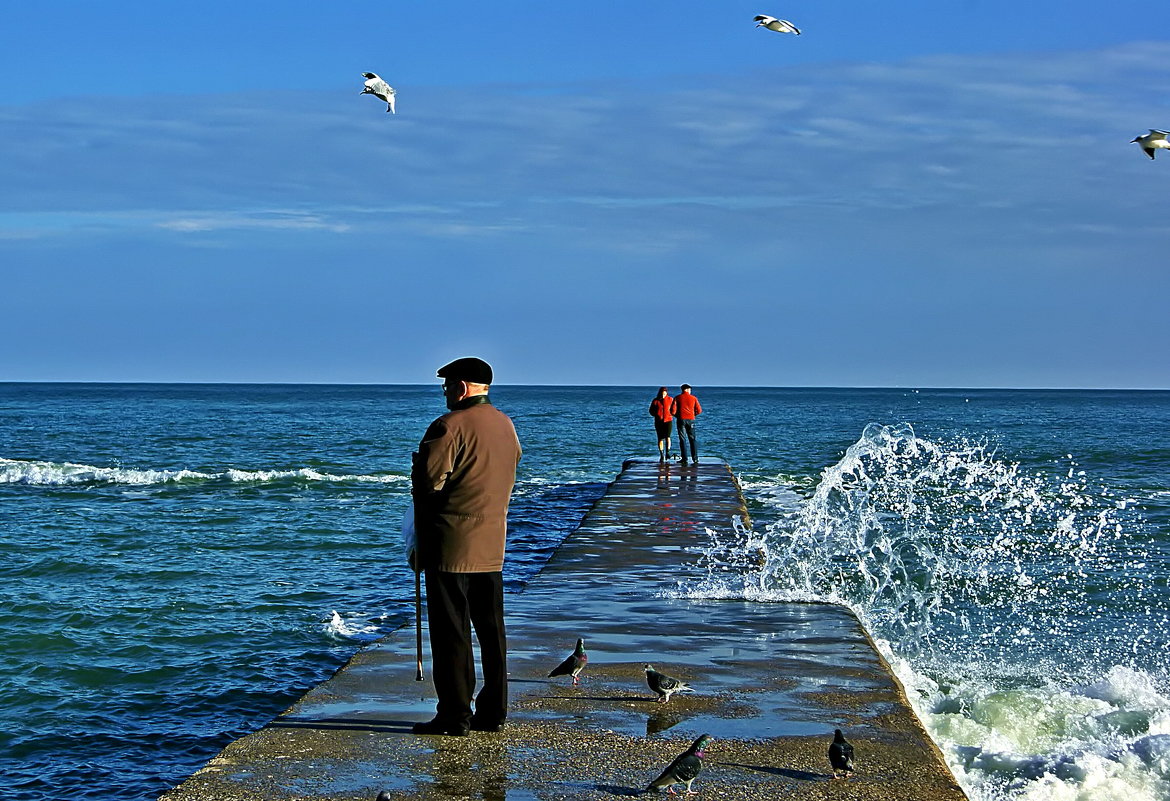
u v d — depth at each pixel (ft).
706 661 24.99
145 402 386.93
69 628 38.01
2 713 29.60
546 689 22.34
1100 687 29.19
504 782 16.98
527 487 92.32
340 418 250.78
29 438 160.35
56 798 24.50
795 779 17.19
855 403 480.64
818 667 24.52
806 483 92.38
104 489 84.74
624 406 373.61
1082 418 285.43
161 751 27.30
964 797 16.47
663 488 68.54
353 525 65.31
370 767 17.60
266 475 94.12
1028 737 25.03
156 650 35.58
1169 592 43.14
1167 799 20.18
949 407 415.64
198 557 53.01
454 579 18.92
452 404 19.08
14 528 62.13
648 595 33.99
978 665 33.09
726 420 259.60
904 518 59.36
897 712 20.95
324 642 36.88
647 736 19.26
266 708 30.48
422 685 22.47
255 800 16.22
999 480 68.85
